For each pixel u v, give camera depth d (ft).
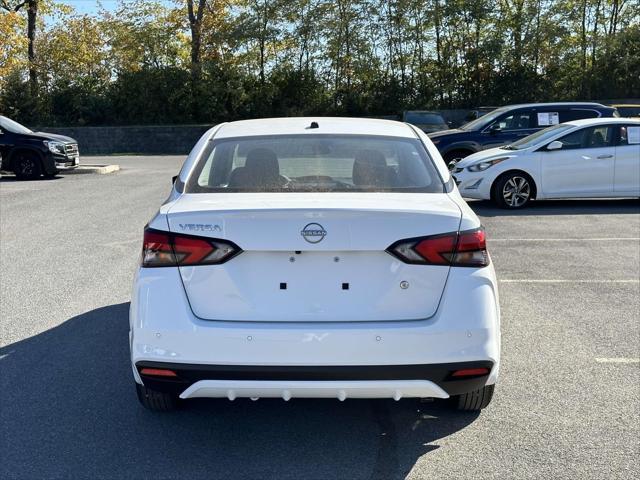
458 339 10.99
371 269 11.08
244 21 125.90
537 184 39.45
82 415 13.30
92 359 16.19
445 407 13.67
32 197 45.98
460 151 50.62
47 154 59.98
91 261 26.25
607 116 50.57
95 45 141.18
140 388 12.69
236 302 11.08
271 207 11.01
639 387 14.58
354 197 11.78
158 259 11.28
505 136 50.57
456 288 11.14
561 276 24.07
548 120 50.55
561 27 120.06
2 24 104.94
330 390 10.89
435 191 12.60
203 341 10.84
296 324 10.92
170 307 11.05
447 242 11.19
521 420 13.08
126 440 12.32
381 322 11.03
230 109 128.26
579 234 31.78
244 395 11.05
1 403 13.80
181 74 127.24
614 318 19.34
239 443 12.25
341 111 127.03
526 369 15.60
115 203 42.60
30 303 20.72
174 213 11.34
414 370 10.87
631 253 27.66
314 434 12.60
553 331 18.25
